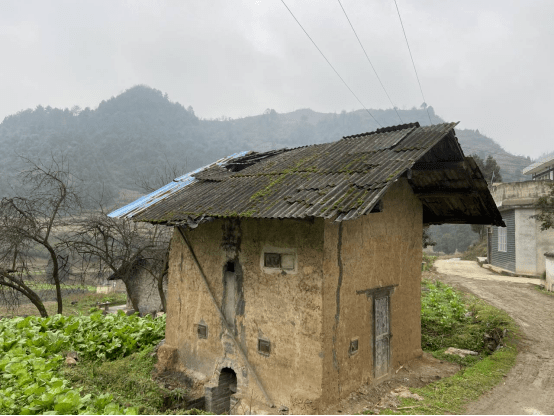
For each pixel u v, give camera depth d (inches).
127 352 372.8
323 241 247.9
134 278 788.0
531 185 937.5
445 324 448.5
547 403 250.5
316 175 287.9
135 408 236.2
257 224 289.1
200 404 300.2
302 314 256.1
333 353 252.7
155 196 372.2
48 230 526.9
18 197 522.9
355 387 270.4
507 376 296.0
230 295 308.2
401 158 262.8
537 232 868.6
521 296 643.5
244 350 291.4
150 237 631.2
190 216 282.4
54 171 575.5
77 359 337.7
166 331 355.6
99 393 264.1
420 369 324.2
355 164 283.3
